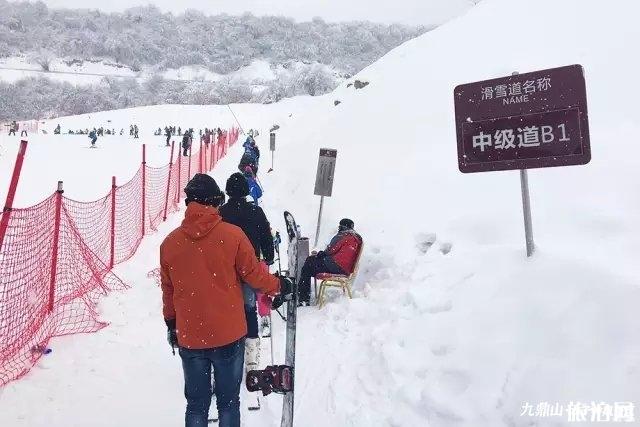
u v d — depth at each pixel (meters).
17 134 51.59
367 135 13.40
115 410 3.87
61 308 5.61
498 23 17.61
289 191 13.12
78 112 96.25
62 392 4.05
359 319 5.39
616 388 2.77
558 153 4.04
